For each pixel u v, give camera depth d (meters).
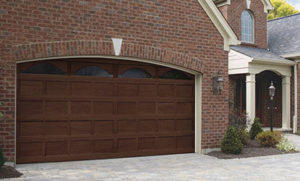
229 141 10.10
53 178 6.91
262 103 18.55
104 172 7.59
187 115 10.26
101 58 9.07
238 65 15.66
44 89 8.45
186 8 9.91
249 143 11.99
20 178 6.86
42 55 8.04
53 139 8.53
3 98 7.69
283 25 19.80
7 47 7.72
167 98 9.97
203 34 10.16
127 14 9.04
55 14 8.20
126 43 9.00
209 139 10.20
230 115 12.23
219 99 10.38
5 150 7.73
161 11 9.53
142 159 9.23
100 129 9.08
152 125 9.75
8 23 7.73
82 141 8.87
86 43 8.50
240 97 17.30
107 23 8.77
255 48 17.91
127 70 9.47
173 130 10.05
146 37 9.29
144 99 9.64
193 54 9.98
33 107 8.33
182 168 8.21
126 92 9.41
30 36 7.94
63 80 8.66
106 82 9.16
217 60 10.38
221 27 10.43
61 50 8.23
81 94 8.85
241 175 7.56
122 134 9.34
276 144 11.48
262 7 18.50
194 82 10.34
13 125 7.80
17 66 8.13
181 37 9.81
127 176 7.25
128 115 9.43
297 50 16.38
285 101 16.53
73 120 8.77
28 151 8.28
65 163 8.47
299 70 16.36
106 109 9.16
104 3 8.75
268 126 18.25
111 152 9.21
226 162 9.05
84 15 8.51
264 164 8.88
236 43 10.60
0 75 7.65
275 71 16.20
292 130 16.59
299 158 9.81
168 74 10.06
